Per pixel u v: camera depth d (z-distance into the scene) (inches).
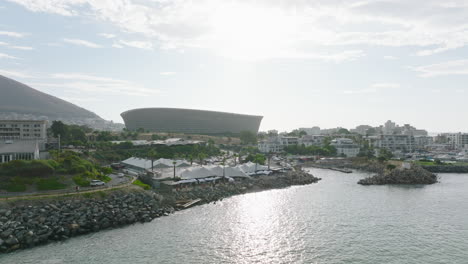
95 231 2989.7
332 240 2817.4
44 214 2994.6
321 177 6811.0
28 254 2448.3
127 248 2593.5
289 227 3171.8
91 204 3344.0
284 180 5836.6
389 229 3129.9
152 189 4456.2
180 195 4288.9
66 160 4382.4
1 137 7711.6
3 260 2335.1
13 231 2650.1
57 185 3762.3
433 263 2373.3
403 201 4352.9
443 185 5782.5
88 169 4419.3
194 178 5108.3
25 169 3789.4
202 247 2632.9
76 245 2645.2
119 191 3779.5
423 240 2837.1
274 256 2472.9
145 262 2335.1
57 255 2438.5
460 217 3565.5
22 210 3014.3
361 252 2561.5
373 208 3946.9
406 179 6003.9
